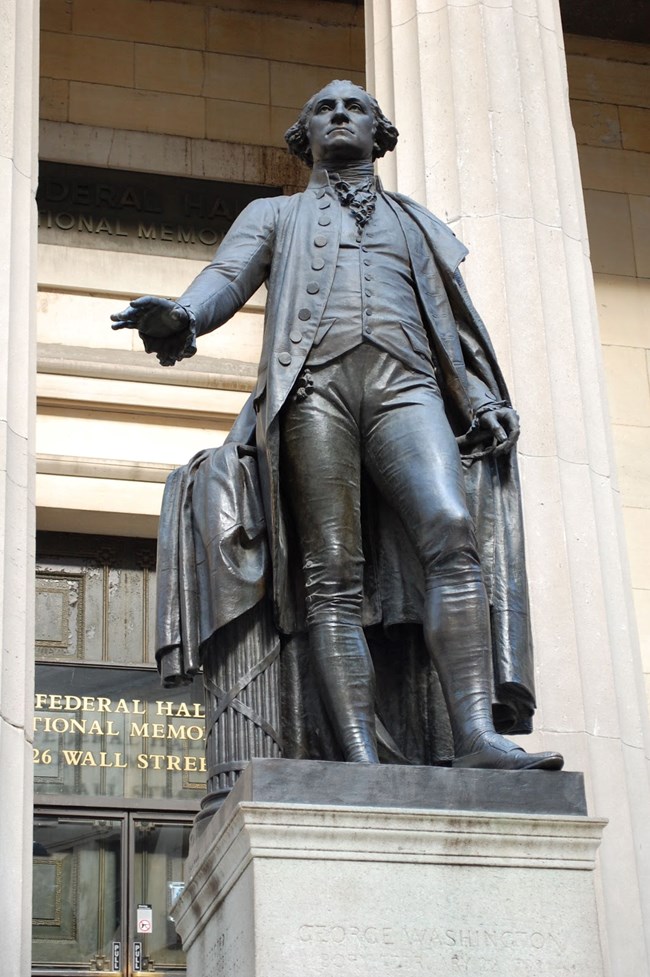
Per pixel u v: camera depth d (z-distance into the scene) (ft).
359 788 22.29
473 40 43.78
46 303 58.95
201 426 57.82
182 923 25.84
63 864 54.29
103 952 53.52
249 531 25.67
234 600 25.25
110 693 56.85
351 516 25.31
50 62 62.64
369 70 45.85
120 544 58.70
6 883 32.63
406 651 26.13
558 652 36.06
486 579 25.62
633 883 34.55
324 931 21.30
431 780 22.50
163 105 63.21
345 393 25.54
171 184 62.13
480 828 22.12
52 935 53.31
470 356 27.04
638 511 60.44
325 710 25.17
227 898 22.82
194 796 56.34
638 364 63.16
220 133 63.41
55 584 57.62
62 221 60.34
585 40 68.49
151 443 57.16
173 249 61.21
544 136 43.34
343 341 25.63
